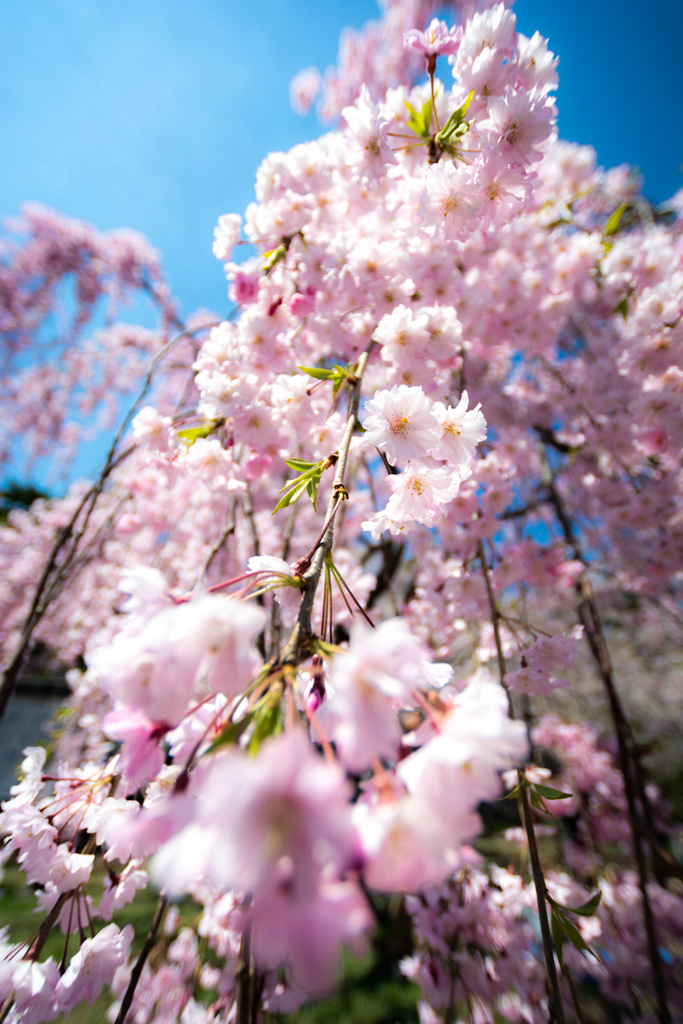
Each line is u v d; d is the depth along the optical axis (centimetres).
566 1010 30
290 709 8
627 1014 34
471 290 28
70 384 98
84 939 16
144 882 17
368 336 30
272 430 24
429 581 37
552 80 20
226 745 8
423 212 21
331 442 26
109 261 94
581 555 42
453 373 41
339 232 29
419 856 7
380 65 85
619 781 55
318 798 6
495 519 30
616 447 45
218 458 23
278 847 6
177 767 18
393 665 8
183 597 10
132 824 8
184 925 37
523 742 8
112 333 96
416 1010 41
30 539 84
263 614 9
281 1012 25
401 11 81
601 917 38
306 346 29
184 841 6
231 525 28
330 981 5
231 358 24
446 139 21
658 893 41
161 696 9
